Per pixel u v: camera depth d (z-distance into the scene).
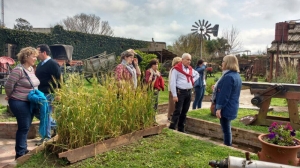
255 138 4.84
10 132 4.77
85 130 3.43
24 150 3.66
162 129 4.50
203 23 20.38
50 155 3.36
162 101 9.05
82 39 28.83
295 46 16.14
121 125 3.95
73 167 3.12
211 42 38.25
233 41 35.09
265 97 5.46
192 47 33.06
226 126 4.03
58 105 3.46
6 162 3.67
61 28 26.92
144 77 5.62
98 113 3.60
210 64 24.45
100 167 3.11
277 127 3.12
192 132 5.96
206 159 3.37
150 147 3.78
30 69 3.75
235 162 1.88
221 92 3.87
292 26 13.94
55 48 18.39
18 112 3.54
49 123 3.89
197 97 7.51
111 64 14.79
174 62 5.97
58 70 4.21
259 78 25.02
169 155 3.49
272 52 16.86
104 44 31.02
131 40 33.47
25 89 3.58
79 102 3.45
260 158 3.12
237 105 3.96
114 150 3.63
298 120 5.29
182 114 5.57
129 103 4.08
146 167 3.12
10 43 23.91
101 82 4.17
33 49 3.71
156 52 21.88
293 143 2.98
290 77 10.73
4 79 8.67
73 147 3.33
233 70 3.92
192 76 5.45
